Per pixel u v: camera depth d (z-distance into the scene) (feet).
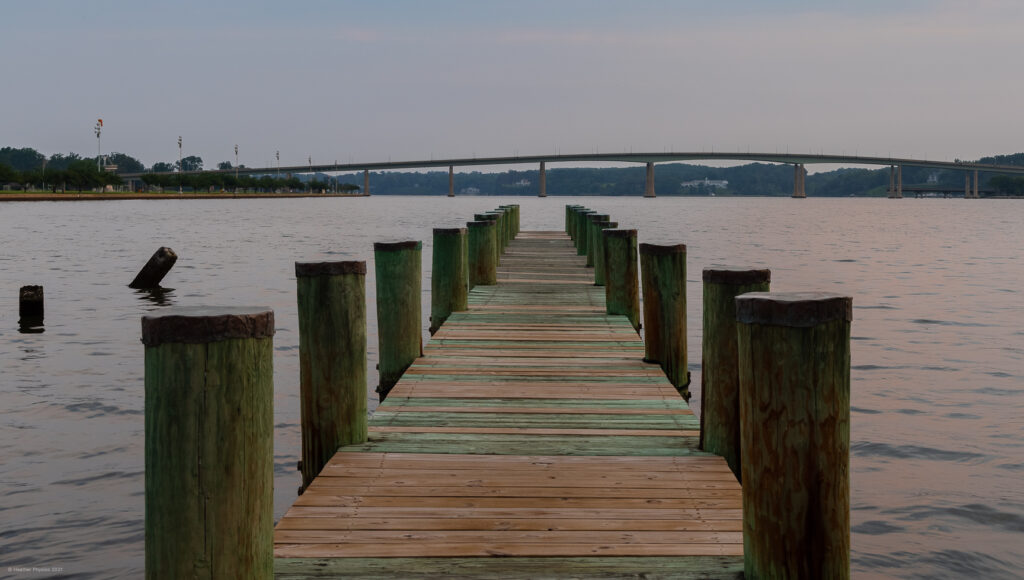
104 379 35.65
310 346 18.94
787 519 11.76
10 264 89.97
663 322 27.73
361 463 18.02
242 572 10.18
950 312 59.57
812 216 339.36
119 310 56.54
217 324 9.84
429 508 15.53
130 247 117.50
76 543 19.40
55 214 239.09
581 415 22.21
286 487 23.57
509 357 29.35
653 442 19.88
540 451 19.08
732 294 18.49
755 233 186.80
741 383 12.26
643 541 14.08
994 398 34.04
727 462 18.65
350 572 12.82
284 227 189.57
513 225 92.38
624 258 37.86
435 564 13.14
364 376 19.56
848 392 11.92
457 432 20.54
